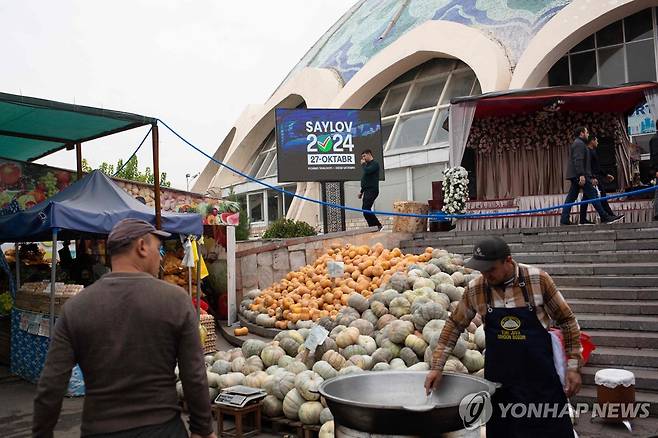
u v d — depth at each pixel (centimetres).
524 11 2530
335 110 1672
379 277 1031
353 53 3366
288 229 1756
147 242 302
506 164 1549
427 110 2612
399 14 3269
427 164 2386
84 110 810
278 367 685
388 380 398
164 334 279
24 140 1035
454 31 2573
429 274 955
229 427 631
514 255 1055
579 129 1188
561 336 379
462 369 627
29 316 847
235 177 3741
